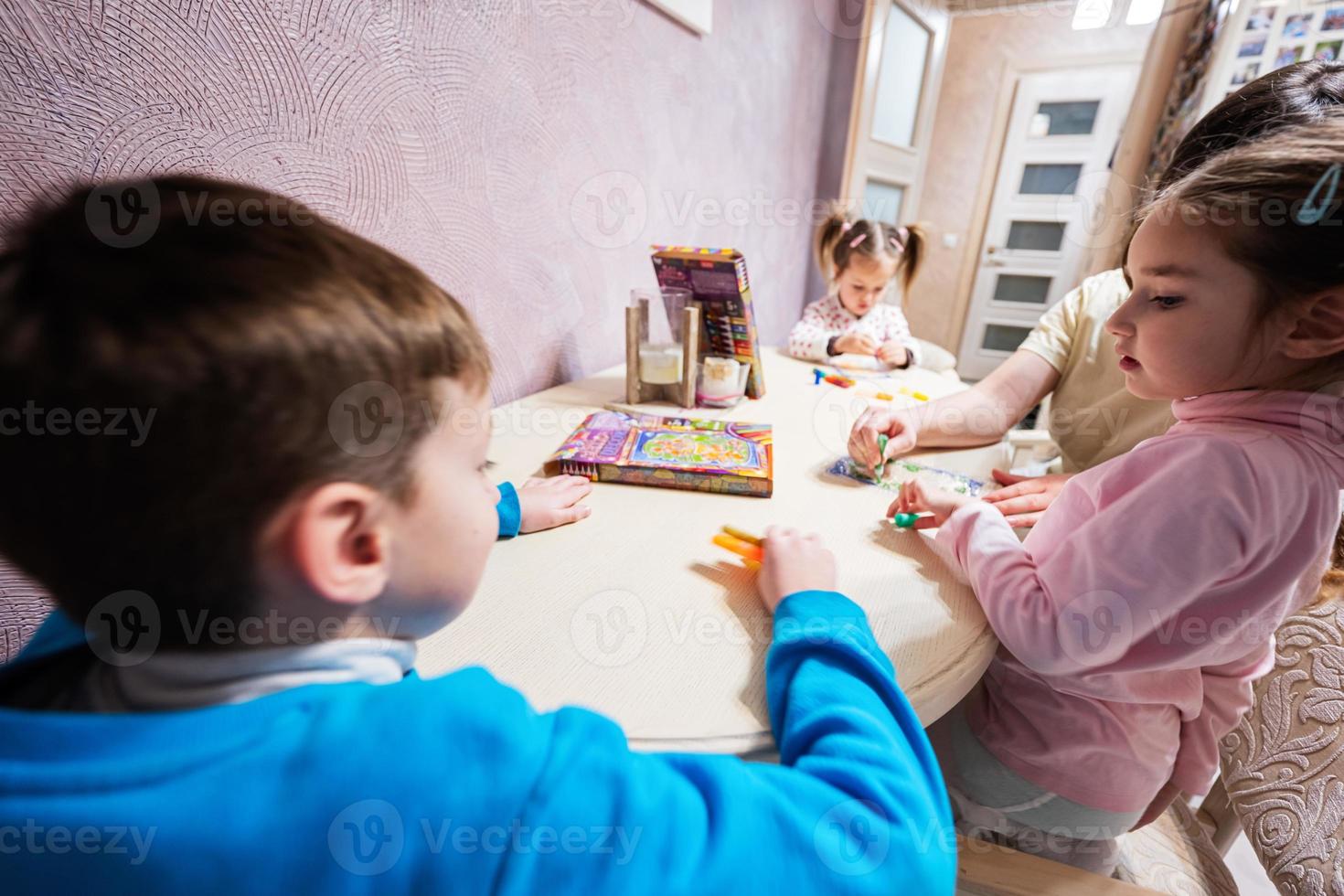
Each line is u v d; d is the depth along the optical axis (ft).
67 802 0.70
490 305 3.13
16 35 1.50
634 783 0.88
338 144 2.29
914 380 3.93
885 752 1.07
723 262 3.07
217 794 0.71
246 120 2.00
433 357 0.97
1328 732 1.93
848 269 5.06
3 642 1.80
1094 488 1.57
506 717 0.86
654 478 2.29
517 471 2.39
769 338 7.00
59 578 0.85
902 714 1.21
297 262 0.82
